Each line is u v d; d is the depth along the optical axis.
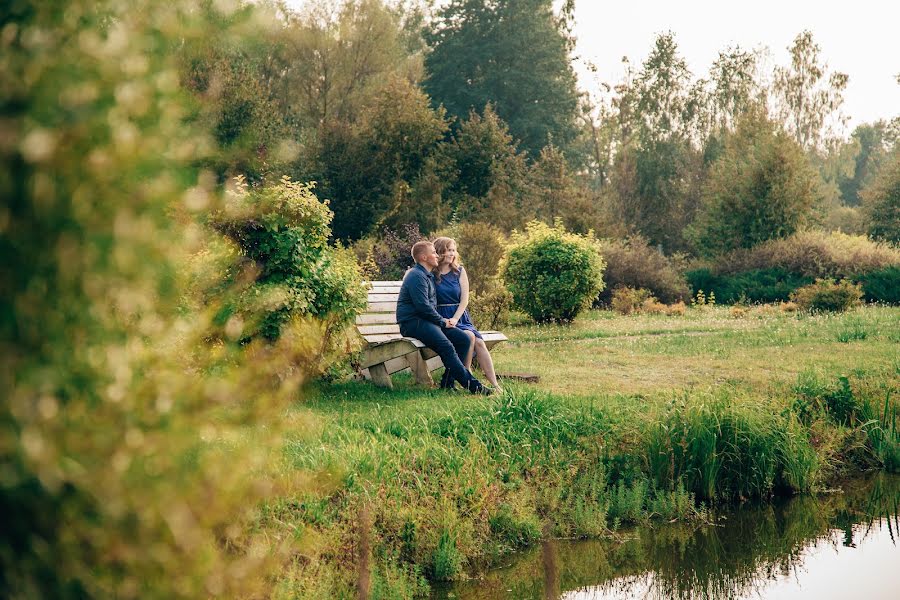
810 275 24.41
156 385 2.16
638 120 43.56
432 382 9.13
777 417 8.20
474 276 18.94
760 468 7.69
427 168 31.91
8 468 1.90
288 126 29.89
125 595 2.15
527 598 5.36
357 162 32.34
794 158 31.78
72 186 1.95
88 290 1.98
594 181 53.19
